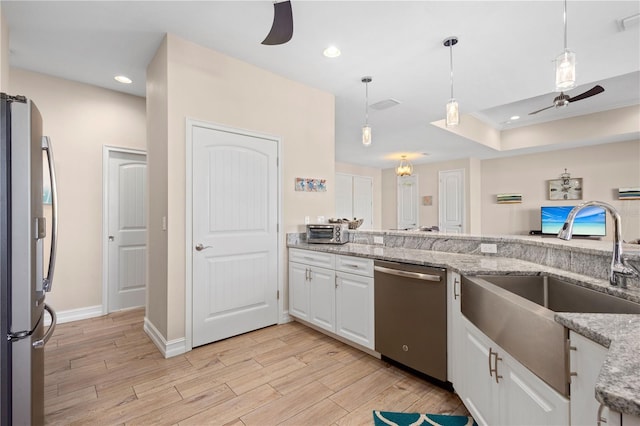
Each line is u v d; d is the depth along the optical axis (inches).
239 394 75.7
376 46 101.5
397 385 79.8
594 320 35.9
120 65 114.3
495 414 53.7
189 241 99.4
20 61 110.9
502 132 246.8
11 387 50.4
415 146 239.0
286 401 73.0
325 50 104.3
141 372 85.7
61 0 79.1
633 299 46.3
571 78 64.7
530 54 105.7
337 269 104.6
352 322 99.3
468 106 156.1
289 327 119.7
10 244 50.5
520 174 263.6
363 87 134.1
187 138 99.0
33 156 53.6
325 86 133.5
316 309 112.6
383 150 256.1
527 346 43.7
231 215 109.7
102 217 133.3
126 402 72.4
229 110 109.0
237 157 111.3
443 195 302.2
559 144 222.1
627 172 210.7
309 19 87.4
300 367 88.7
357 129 196.1
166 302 95.7
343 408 70.4
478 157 281.3
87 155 129.6
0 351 49.8
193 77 100.4
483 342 58.3
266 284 119.2
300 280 120.0
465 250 96.1
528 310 43.7
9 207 50.4
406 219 334.3
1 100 50.1
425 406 71.1
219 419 66.7
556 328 38.5
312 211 134.2
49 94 121.3
